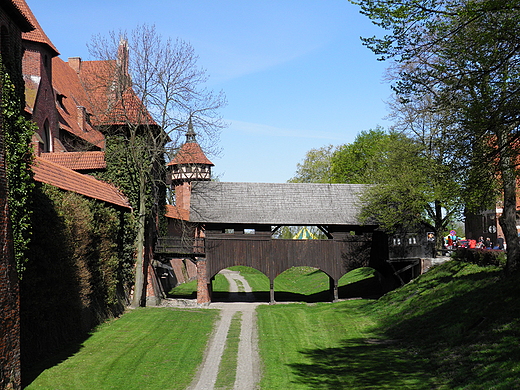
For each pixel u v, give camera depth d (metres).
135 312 33.56
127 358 20.97
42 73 42.25
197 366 20.56
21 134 17.45
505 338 16.84
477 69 15.12
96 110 42.06
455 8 13.92
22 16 17.88
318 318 32.25
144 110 38.56
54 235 20.27
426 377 16.88
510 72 14.95
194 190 42.69
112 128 39.69
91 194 28.42
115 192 36.38
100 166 38.09
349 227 42.22
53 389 16.14
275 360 21.52
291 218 41.28
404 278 40.22
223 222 40.41
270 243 41.06
